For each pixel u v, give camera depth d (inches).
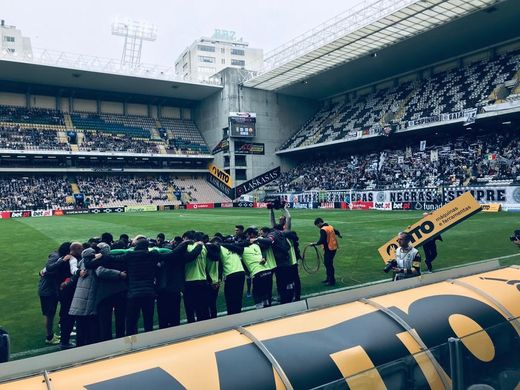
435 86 1838.1
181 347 148.7
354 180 1841.8
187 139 2492.6
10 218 1704.0
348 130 2052.2
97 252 253.6
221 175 2369.6
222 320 166.2
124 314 253.3
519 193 1186.6
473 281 223.1
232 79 2300.7
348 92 2386.8
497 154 1414.9
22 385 123.2
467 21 1454.2
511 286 216.1
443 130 1690.5
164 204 2150.6
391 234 778.8
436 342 170.4
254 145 2342.5
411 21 1454.2
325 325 170.1
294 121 2485.2
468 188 1315.2
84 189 2117.4
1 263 578.6
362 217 1188.5
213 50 4296.3
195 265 265.4
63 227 1145.4
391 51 1754.4
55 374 130.0
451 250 557.9
